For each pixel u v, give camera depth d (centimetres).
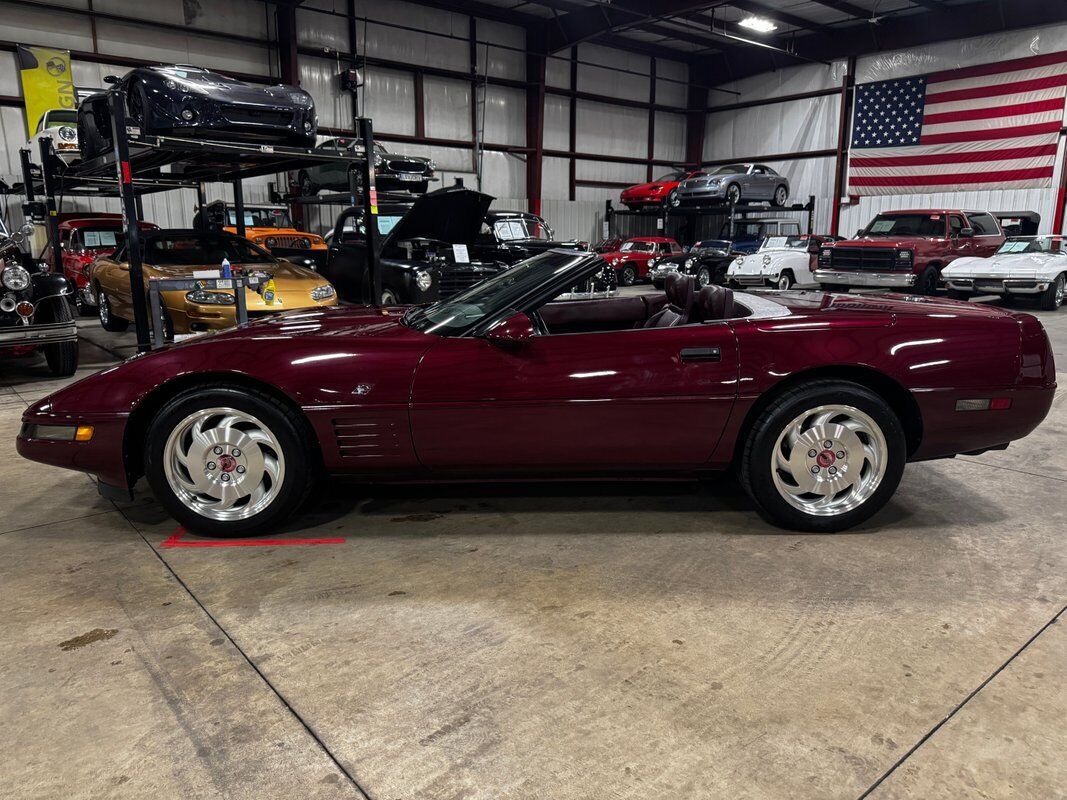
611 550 290
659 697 195
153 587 261
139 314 582
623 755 173
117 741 180
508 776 167
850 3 2069
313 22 1767
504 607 245
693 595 253
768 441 292
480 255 952
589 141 2411
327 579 267
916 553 287
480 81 2081
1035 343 296
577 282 300
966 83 2038
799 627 231
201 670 210
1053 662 211
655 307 376
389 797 160
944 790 162
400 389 284
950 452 305
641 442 292
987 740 178
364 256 932
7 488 373
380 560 282
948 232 1393
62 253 1180
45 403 297
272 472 296
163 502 297
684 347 287
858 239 1465
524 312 294
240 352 288
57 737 181
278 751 176
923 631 229
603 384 285
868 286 1424
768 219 2472
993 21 1955
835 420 296
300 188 1512
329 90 1823
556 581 264
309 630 231
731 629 230
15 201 1405
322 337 296
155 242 767
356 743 178
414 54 1948
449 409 285
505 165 2212
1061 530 311
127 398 288
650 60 2512
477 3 2009
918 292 1377
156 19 1541
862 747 176
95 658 216
